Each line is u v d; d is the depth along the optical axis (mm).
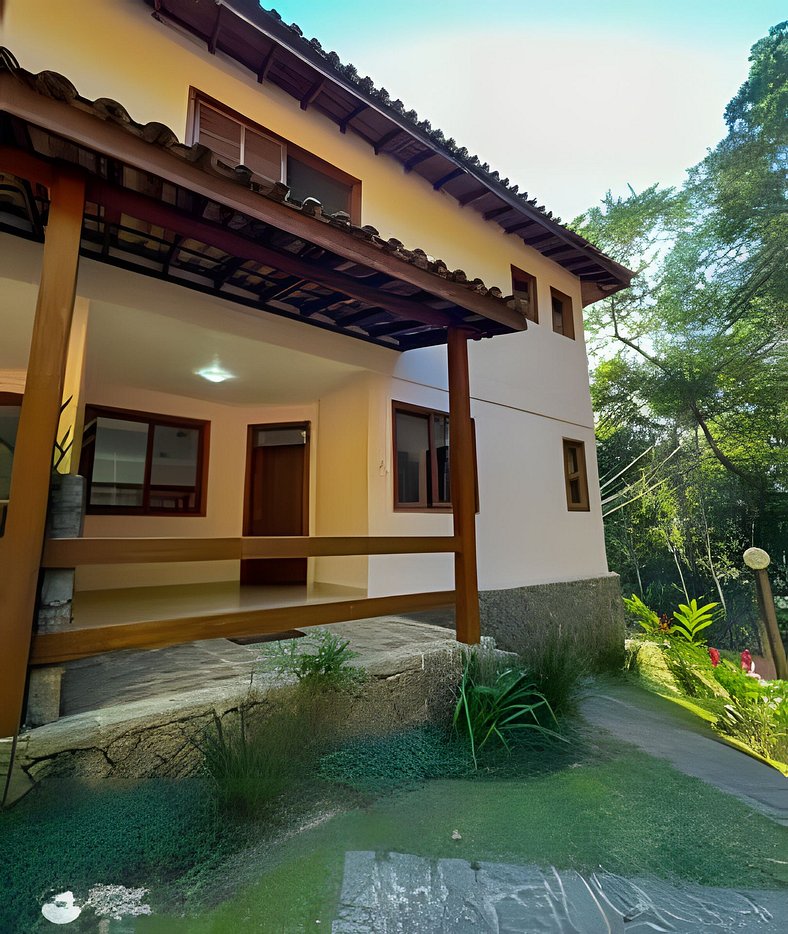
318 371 5504
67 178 2404
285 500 6594
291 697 2791
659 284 17578
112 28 4215
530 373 7773
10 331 3854
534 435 7656
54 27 3943
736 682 5273
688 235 16562
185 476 6383
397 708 3324
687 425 16594
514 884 1975
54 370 2201
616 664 7059
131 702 2434
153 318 4047
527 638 6633
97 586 5703
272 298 4547
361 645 3826
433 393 6320
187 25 4590
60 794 2006
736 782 3359
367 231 3164
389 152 6219
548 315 8461
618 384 18078
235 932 1600
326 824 2277
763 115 15000
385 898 1832
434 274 3664
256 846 2037
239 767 2301
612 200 18469
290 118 5309
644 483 17422
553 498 7754
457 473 4141
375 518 5523
